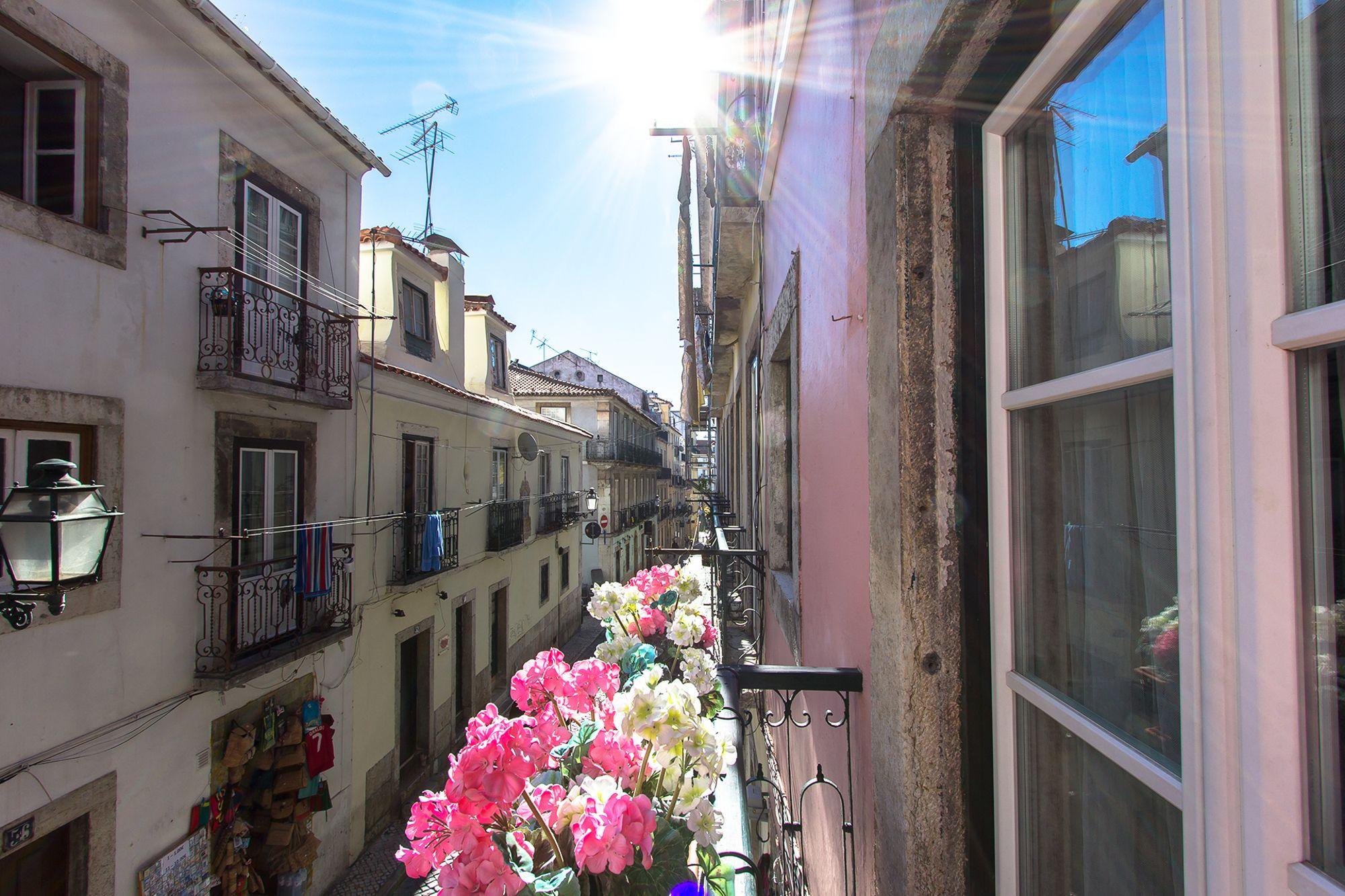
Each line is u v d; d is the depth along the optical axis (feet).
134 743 17.06
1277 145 1.86
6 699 13.99
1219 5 2.00
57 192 16.06
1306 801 1.77
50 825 14.80
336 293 26.21
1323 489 1.77
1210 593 2.00
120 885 16.58
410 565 31.53
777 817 11.07
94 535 11.50
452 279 41.75
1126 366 2.63
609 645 8.07
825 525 7.32
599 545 85.51
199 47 19.07
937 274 4.04
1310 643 1.78
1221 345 1.98
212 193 19.80
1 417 14.01
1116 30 2.81
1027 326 3.61
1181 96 2.14
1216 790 1.97
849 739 5.65
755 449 19.06
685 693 3.73
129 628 16.96
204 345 19.27
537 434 56.03
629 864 2.96
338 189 26.43
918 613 3.92
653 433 125.49
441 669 36.86
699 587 8.82
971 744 3.85
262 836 22.00
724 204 16.89
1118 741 2.73
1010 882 3.60
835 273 6.51
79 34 15.66
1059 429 3.30
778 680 5.56
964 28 3.26
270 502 22.58
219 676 18.93
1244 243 1.91
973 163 4.05
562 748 4.05
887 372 4.30
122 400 16.76
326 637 23.75
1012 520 3.68
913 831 3.83
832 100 6.58
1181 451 2.15
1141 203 2.64
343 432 26.68
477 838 2.89
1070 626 3.19
